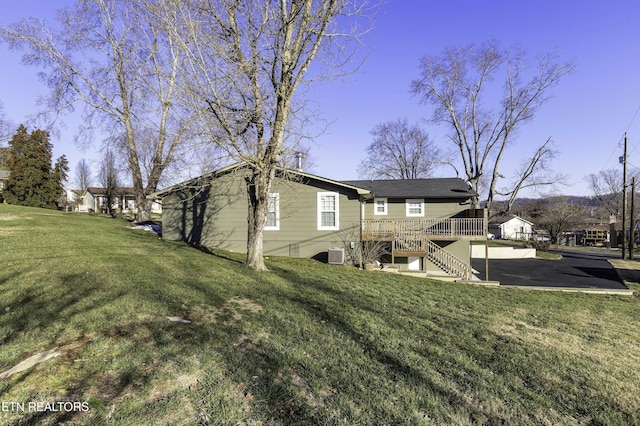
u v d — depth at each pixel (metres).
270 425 2.89
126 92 17.77
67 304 5.42
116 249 10.62
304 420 2.98
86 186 57.72
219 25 9.19
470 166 29.72
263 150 10.02
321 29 9.36
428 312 6.84
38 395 3.07
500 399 3.56
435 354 4.63
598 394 3.80
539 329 6.19
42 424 2.70
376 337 5.12
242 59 9.25
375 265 14.48
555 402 3.58
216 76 8.94
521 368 4.36
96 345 4.13
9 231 11.83
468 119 29.23
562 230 45.22
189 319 5.29
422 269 16.62
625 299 10.43
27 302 5.41
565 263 21.22
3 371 3.45
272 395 3.33
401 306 7.19
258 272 9.59
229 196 15.66
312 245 15.33
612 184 52.12
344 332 5.24
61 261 8.20
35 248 9.53
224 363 3.92
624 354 5.15
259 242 10.27
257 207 10.17
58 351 3.92
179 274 8.23
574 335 5.96
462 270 15.71
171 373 3.62
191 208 15.78
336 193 15.20
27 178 33.97
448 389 3.68
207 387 3.40
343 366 4.05
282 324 5.40
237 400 3.21
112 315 5.11
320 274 10.51
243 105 9.74
